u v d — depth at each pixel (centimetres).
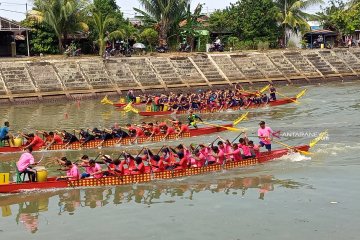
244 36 6575
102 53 5116
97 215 1470
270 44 6488
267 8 6438
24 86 4406
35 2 5203
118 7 6425
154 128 2544
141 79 4894
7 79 4428
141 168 1800
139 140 2495
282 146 2348
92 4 5356
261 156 2036
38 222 1427
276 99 3938
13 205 1571
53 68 4700
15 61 4678
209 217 1425
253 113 3472
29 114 3666
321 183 1723
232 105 3619
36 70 4622
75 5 5191
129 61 5094
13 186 1662
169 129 2578
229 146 1978
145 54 5466
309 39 7688
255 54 5797
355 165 1953
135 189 1717
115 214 1475
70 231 1355
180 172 1848
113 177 1761
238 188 1700
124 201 1593
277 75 5509
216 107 3566
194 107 3516
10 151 2330
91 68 4844
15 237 1322
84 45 5900
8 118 3472
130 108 3503
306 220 1377
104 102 3991
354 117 3138
